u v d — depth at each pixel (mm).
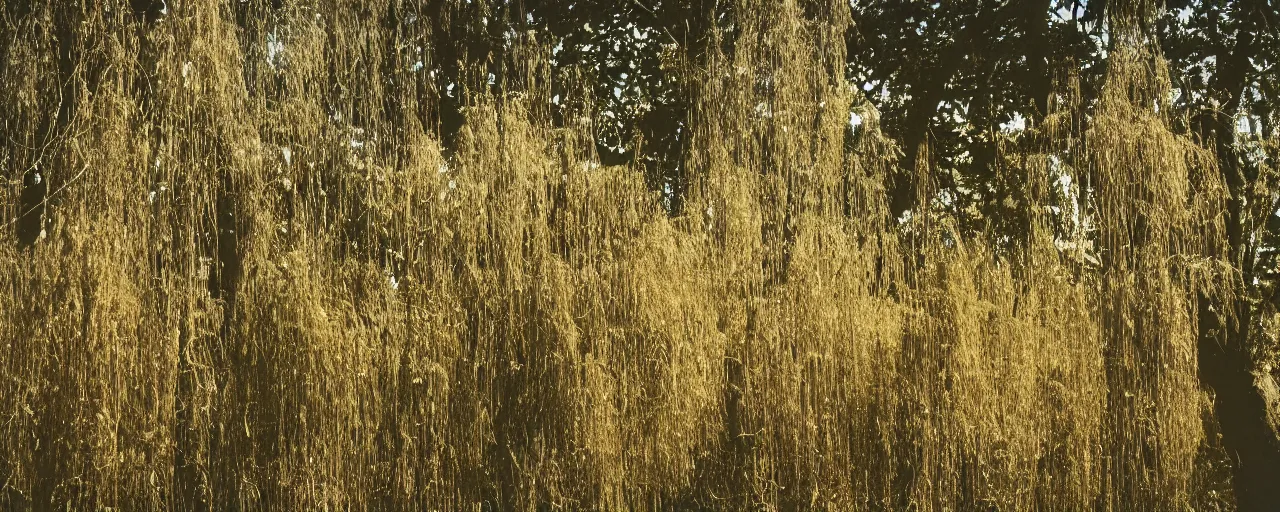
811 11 4422
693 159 4309
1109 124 4188
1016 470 4051
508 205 4055
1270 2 4395
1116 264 4164
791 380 4086
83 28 4074
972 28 4672
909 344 4148
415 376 3955
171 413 3848
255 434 3926
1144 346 4117
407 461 3965
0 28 4152
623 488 4027
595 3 4738
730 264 4160
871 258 4211
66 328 3752
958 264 4172
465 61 4484
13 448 3764
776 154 4219
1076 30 4574
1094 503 4152
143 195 3898
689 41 4699
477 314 4039
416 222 4027
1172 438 4059
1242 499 4281
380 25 4289
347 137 4160
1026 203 4395
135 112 3979
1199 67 4508
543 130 4246
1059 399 4125
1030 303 4191
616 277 4039
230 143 3961
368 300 4008
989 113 4719
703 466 4141
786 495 4090
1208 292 4234
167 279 3896
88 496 3777
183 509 3943
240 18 4250
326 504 3857
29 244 4133
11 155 4047
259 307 3914
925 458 4070
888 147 4352
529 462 4000
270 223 3963
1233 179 4445
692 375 4027
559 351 3971
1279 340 4438
